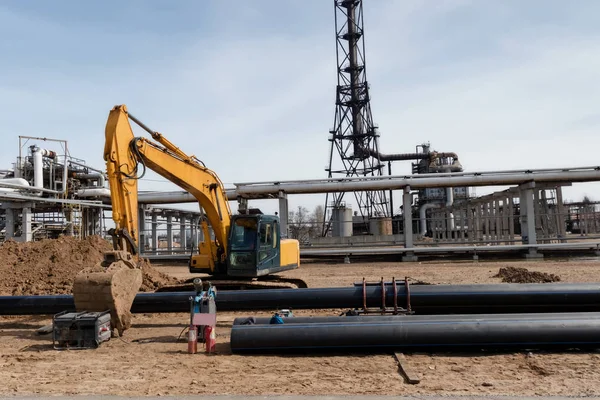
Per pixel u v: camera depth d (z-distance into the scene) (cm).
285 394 629
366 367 757
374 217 4597
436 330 815
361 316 928
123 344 940
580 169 2731
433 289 1038
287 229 2870
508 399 597
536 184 2916
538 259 2656
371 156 4594
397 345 821
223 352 870
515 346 818
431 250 2789
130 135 1099
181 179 1278
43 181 3147
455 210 4366
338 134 4572
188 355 850
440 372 720
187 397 625
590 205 4016
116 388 668
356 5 4519
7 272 1683
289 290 1099
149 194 3056
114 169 1043
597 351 818
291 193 2927
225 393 638
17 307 1115
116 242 1050
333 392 635
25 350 905
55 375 736
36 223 3150
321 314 1234
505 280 1773
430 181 2820
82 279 943
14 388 672
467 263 2589
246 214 1391
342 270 2389
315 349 835
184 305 1127
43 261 1759
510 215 3120
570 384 654
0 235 3275
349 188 2844
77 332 909
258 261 1361
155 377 719
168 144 1231
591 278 1775
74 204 3103
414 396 612
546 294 997
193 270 1466
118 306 950
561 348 825
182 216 4197
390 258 3022
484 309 1034
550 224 3353
